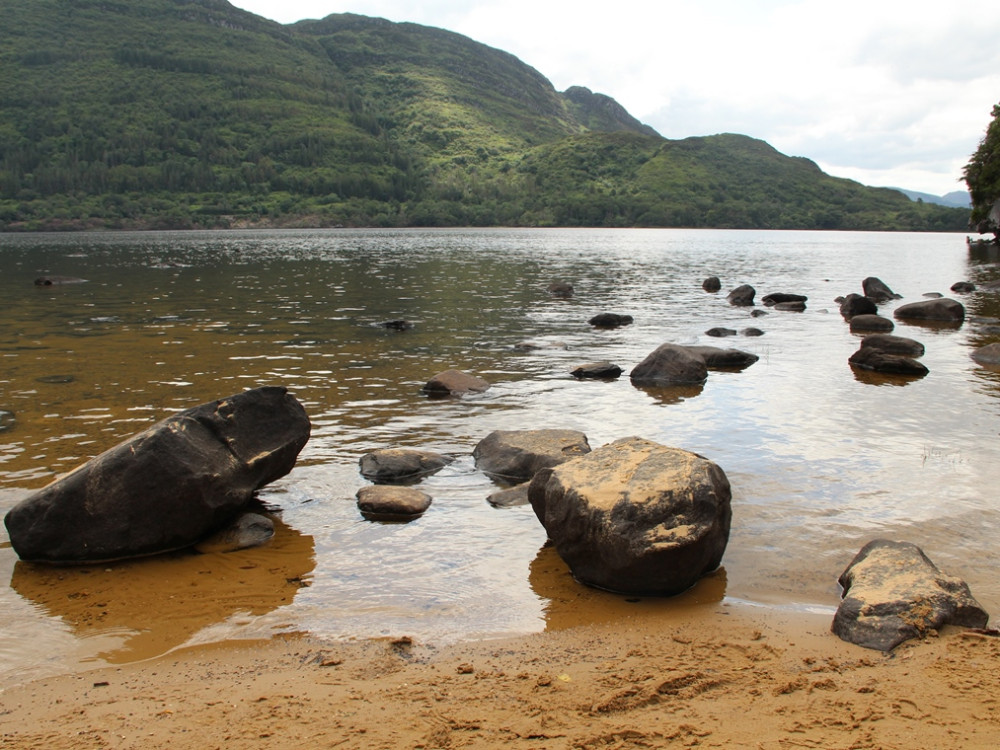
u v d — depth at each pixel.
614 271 49.53
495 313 27.19
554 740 4.59
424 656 5.83
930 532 7.99
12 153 183.62
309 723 4.86
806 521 8.34
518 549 7.90
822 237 149.62
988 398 14.14
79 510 7.72
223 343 20.20
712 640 6.02
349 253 70.25
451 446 11.24
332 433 11.90
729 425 12.28
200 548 8.03
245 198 189.38
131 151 199.75
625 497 7.09
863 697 5.04
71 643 6.07
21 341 20.27
